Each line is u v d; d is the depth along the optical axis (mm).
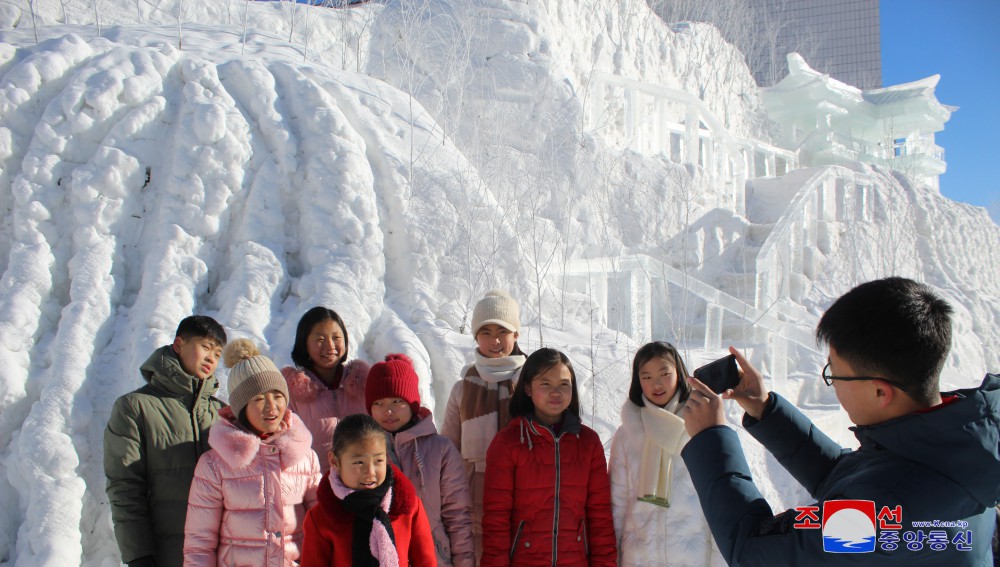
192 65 5398
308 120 5473
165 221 4742
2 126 4762
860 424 1720
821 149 15133
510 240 5801
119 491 2975
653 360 3312
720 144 11039
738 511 1731
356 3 9555
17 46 5391
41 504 3396
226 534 2832
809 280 10398
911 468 1527
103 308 4270
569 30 10531
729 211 10312
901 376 1598
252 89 5496
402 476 2773
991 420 1521
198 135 4992
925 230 13289
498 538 3084
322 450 3311
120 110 5027
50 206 4562
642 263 6848
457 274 5363
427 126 6441
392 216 5461
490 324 3523
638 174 9414
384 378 3113
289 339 4387
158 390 3174
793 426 2176
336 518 2615
